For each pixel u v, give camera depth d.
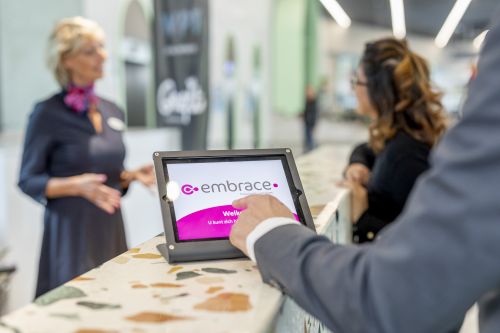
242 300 0.61
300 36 10.88
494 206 0.39
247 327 0.52
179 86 5.15
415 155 1.45
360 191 1.60
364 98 1.61
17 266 2.92
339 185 1.66
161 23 5.10
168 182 0.84
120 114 2.23
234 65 8.16
